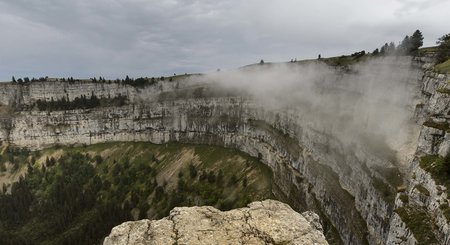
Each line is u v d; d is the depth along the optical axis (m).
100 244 162.12
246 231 22.39
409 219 53.56
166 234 22.22
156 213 185.50
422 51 125.38
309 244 21.22
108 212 183.38
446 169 51.53
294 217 23.88
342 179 115.12
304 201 137.38
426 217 50.75
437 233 46.38
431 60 109.62
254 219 23.59
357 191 102.06
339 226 107.44
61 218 189.00
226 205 164.88
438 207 48.22
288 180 157.12
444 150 55.25
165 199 193.25
